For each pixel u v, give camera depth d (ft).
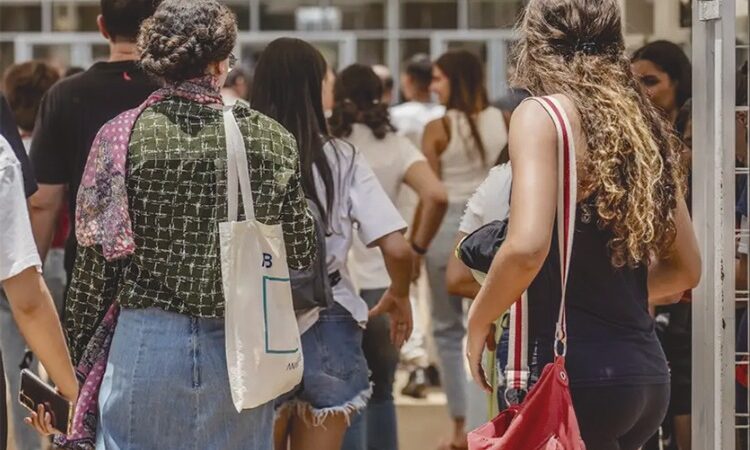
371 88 28.40
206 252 15.96
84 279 16.22
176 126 16.05
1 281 15.74
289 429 21.54
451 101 34.01
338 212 21.18
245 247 16.07
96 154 16.07
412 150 28.68
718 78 17.85
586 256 14.85
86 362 16.58
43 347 16.01
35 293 15.79
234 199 16.06
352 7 97.45
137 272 16.08
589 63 15.24
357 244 27.37
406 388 41.16
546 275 14.82
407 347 40.63
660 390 15.16
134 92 22.25
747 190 18.98
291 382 16.63
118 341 16.17
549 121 14.51
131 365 15.99
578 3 15.53
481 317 14.62
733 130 17.88
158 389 15.93
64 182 22.70
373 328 25.36
